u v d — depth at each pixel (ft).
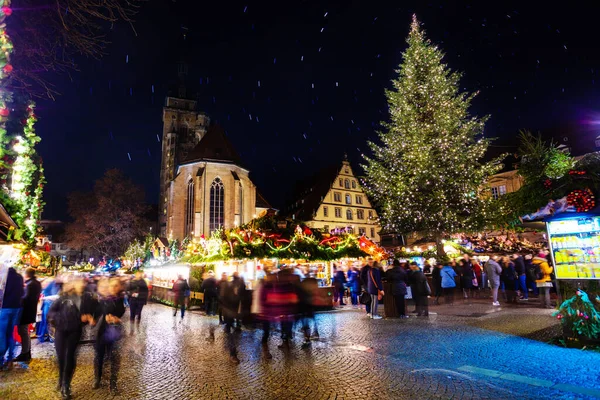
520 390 18.35
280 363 25.63
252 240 55.57
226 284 28.94
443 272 55.36
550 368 21.44
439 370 22.20
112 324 21.58
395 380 20.77
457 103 94.94
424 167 88.43
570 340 26.40
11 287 26.73
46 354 31.14
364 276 47.88
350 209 178.60
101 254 210.59
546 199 28.22
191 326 44.78
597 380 19.07
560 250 27.78
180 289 51.98
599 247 25.98
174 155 260.42
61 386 19.98
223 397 19.33
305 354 27.91
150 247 147.84
